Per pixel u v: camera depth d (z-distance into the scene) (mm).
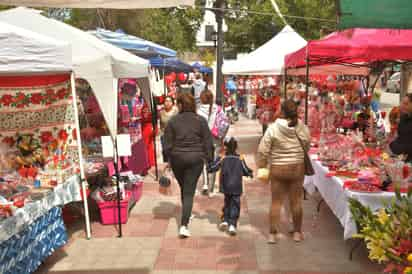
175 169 5184
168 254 4699
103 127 7766
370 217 2719
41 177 5059
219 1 12398
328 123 7793
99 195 5773
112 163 6316
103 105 5844
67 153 5309
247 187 7641
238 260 4508
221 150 6945
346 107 9750
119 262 4520
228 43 24531
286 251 4727
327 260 4473
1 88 5332
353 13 2650
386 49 5789
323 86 13023
